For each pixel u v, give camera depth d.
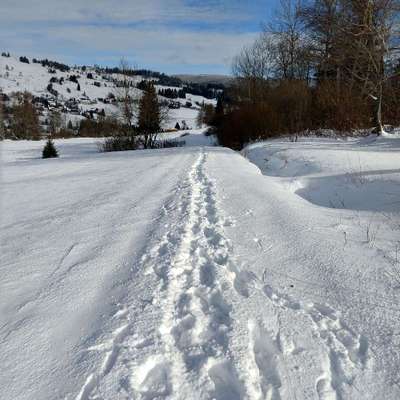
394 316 3.15
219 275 3.76
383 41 16.16
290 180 9.48
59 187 9.64
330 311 3.25
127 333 2.85
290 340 2.84
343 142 16.89
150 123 32.41
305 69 29.83
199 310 3.21
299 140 18.81
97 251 4.55
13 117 69.81
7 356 2.62
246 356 2.62
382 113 20.50
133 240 4.88
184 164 13.09
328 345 2.82
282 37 31.88
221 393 2.35
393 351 2.76
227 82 40.59
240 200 6.91
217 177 9.59
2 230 5.71
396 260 4.14
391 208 6.48
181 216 5.83
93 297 3.42
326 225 5.37
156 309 3.16
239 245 4.65
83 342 2.76
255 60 35.78
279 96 25.31
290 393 2.38
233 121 27.66
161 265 4.01
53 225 5.80
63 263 4.23
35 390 2.32
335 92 21.45
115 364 2.51
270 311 3.19
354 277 3.79
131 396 2.26
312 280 3.77
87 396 2.27
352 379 2.52
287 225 5.34
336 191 8.47
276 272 3.94
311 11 20.75
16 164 19.09
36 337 2.83
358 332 2.98
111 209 6.64
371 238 4.85
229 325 2.96
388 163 10.23
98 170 13.14
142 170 12.15
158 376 2.46
